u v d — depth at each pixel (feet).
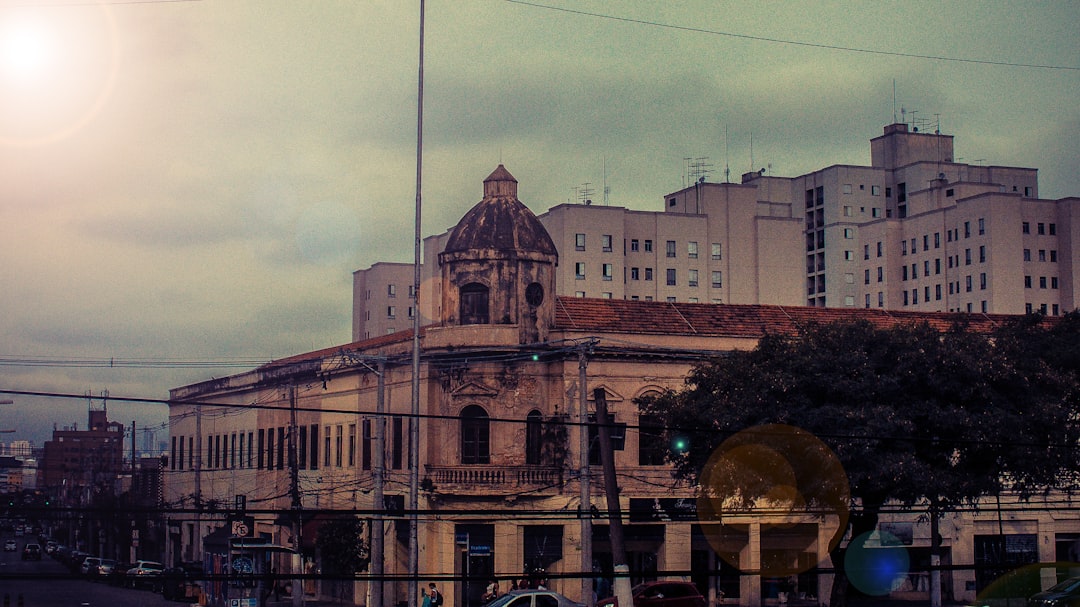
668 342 183.93
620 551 118.52
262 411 268.41
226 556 200.54
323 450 232.94
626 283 418.92
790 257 437.58
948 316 216.13
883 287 456.04
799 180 490.08
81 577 63.31
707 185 433.48
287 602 216.74
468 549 175.94
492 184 185.98
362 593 199.41
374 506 184.75
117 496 387.96
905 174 470.80
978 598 178.91
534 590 136.46
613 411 178.50
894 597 188.24
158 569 252.83
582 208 415.23
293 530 222.69
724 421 142.00
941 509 147.33
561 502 174.70
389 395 200.85
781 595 180.04
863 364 140.36
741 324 193.98
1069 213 425.28
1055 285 426.92
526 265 180.14
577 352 151.84
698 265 427.74
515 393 178.60
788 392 141.49
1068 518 199.00
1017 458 140.46
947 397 142.00
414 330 145.59
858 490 142.10
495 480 173.88
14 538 560.61
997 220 419.13
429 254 471.21
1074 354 152.05
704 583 179.22
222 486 291.99
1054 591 145.18
